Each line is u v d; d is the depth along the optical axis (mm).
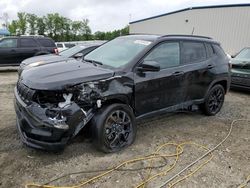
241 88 8859
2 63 12844
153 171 3682
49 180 3365
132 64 4340
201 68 5496
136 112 4492
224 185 3455
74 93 3668
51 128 3475
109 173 3578
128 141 4312
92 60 4809
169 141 4652
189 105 5484
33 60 7062
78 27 67000
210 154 4266
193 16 25469
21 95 3871
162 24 31172
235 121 5930
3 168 3566
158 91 4688
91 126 3916
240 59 9016
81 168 3652
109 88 3977
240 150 4469
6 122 5133
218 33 23078
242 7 21125
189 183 3457
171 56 4988
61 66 4188
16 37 13086
